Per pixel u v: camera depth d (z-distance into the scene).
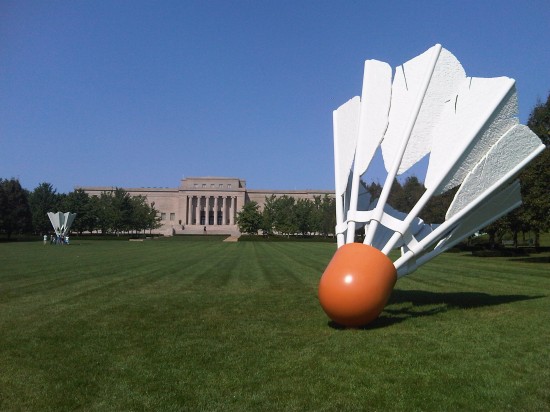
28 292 9.77
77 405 3.74
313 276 13.21
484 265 17.31
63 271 14.14
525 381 4.22
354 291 5.78
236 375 4.40
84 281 11.70
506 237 45.88
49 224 59.69
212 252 25.19
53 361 4.86
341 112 8.27
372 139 7.30
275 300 8.86
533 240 41.16
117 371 4.54
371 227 6.70
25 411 3.63
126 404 3.75
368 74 7.80
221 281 11.93
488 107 6.77
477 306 8.05
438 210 28.55
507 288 10.57
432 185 6.71
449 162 6.71
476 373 4.43
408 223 6.60
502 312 7.45
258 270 14.94
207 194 83.25
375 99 7.57
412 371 4.48
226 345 5.46
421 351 5.12
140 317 7.17
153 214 62.69
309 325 6.52
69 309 7.84
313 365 4.66
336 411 3.62
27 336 5.92
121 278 12.42
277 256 21.95
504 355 4.99
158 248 29.72
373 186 36.09
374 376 4.34
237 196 83.31
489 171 6.70
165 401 3.81
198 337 5.87
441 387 4.08
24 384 4.20
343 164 7.73
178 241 45.75
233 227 77.44
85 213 56.31
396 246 7.14
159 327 6.46
